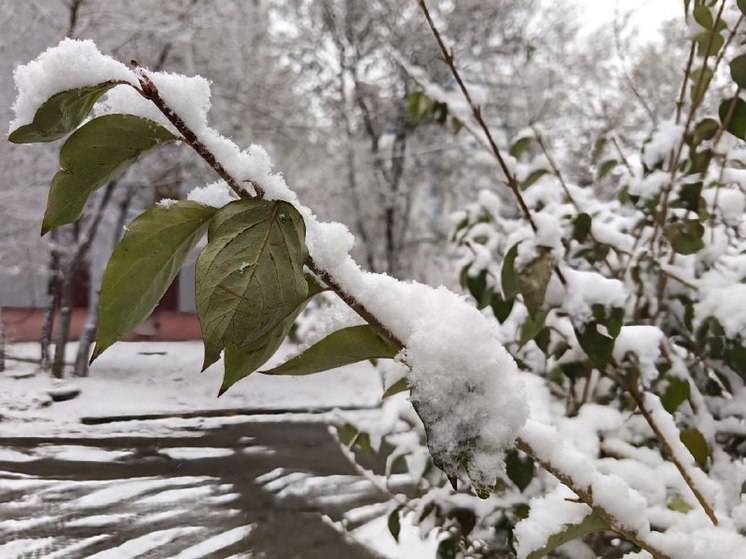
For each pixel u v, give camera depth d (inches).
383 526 184.9
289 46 440.1
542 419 45.3
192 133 18.1
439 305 18.9
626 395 49.3
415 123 70.5
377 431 64.0
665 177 51.6
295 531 186.5
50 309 411.5
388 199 457.7
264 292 15.6
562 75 321.1
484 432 16.9
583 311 39.3
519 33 386.3
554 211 60.9
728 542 25.0
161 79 18.1
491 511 47.8
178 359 458.9
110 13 362.6
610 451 41.2
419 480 58.9
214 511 205.0
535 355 62.1
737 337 44.6
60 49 17.6
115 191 418.3
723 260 53.0
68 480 235.0
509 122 273.4
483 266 58.9
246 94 422.9
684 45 67.6
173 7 373.1
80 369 398.9
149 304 18.1
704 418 43.1
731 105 41.9
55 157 386.9
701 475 31.6
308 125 443.8
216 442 293.6
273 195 18.3
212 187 19.4
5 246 385.7
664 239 53.3
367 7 419.8
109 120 17.9
